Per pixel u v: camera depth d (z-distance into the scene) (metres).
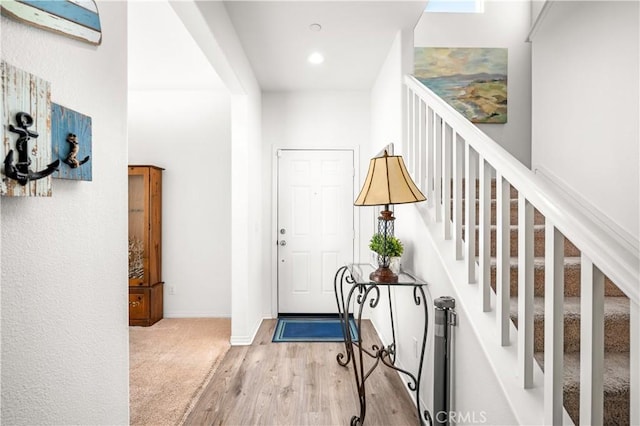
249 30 2.88
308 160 4.38
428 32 3.78
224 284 4.37
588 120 2.32
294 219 4.38
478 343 1.55
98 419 1.01
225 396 2.45
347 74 3.83
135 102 4.34
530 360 1.26
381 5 2.55
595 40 2.25
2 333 0.70
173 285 4.37
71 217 0.90
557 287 1.11
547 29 2.72
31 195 0.72
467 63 3.77
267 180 4.36
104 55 1.04
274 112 4.36
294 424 2.12
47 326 0.82
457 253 1.87
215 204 4.37
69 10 0.87
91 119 0.96
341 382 2.66
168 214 4.36
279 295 4.38
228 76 2.94
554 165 2.64
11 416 0.72
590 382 0.95
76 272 0.92
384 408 2.30
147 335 3.71
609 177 2.15
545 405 1.12
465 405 1.68
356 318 4.32
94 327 0.99
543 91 2.77
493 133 3.79
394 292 3.10
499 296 1.42
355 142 4.37
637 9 1.96
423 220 2.28
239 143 3.44
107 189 1.05
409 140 2.69
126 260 1.16
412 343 2.55
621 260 0.84
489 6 3.77
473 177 1.72
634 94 1.98
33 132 0.72
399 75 2.88
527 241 1.26
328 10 2.59
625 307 1.77
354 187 4.38
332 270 4.38
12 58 0.72
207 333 3.77
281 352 3.25
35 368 0.79
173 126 4.35
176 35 2.94
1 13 0.69
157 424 2.12
